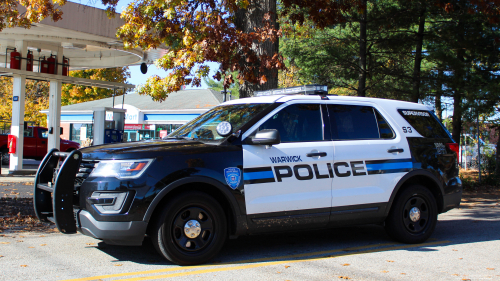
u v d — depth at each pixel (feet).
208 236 15.51
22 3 33.47
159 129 105.70
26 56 46.52
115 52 55.67
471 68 49.34
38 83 122.11
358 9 38.11
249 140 16.22
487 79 47.09
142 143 16.24
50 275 13.79
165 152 14.94
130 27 34.04
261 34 29.14
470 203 37.09
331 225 17.70
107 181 14.29
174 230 14.78
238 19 32.76
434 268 15.58
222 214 15.60
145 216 14.23
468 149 81.87
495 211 31.76
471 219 27.66
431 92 50.98
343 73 54.13
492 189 49.80
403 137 19.51
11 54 45.88
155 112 105.60
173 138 17.48
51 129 47.85
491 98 45.85
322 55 52.49
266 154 16.28
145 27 33.22
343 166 17.66
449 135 21.36
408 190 19.22
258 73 30.19
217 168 15.34
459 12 46.29
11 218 23.22
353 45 54.13
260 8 31.55
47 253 16.63
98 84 50.29
